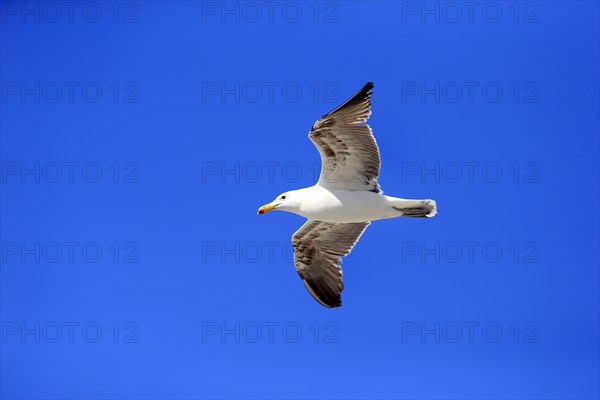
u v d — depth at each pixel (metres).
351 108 13.45
